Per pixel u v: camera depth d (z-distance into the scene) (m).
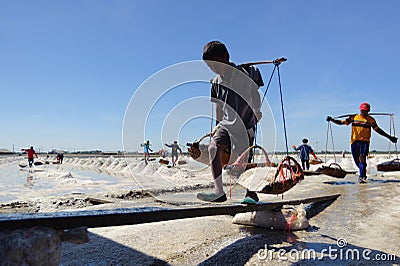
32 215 1.81
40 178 11.10
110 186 8.38
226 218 4.00
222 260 2.54
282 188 3.40
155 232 3.26
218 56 3.71
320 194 5.82
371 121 8.12
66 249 2.73
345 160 14.18
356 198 5.42
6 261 1.57
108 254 2.62
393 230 3.41
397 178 9.17
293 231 3.40
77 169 17.11
